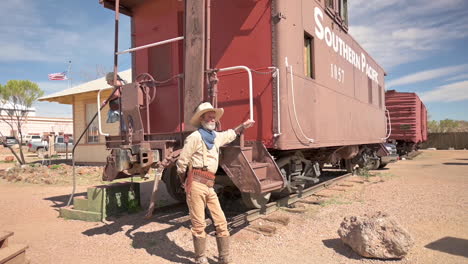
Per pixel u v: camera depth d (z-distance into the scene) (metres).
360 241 3.41
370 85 9.90
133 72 6.08
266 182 4.19
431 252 3.51
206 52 4.21
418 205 5.69
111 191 5.31
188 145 3.21
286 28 4.64
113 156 4.38
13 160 18.58
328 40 6.36
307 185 7.96
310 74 5.59
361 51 8.92
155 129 5.68
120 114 5.20
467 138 29.06
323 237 4.06
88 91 13.11
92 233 4.48
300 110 4.97
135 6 6.06
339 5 7.12
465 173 10.34
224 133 3.51
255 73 4.65
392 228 3.38
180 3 5.49
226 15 4.96
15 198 7.16
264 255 3.53
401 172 10.95
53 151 22.31
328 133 6.15
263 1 4.66
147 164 4.27
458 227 4.39
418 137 18.36
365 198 6.38
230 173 4.07
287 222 4.59
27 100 21.31
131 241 4.10
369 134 9.57
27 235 4.45
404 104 17.67
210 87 4.21
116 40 5.11
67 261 3.51
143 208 5.91
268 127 4.49
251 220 4.60
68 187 8.71
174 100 5.48
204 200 3.29
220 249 3.28
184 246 3.88
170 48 5.61
